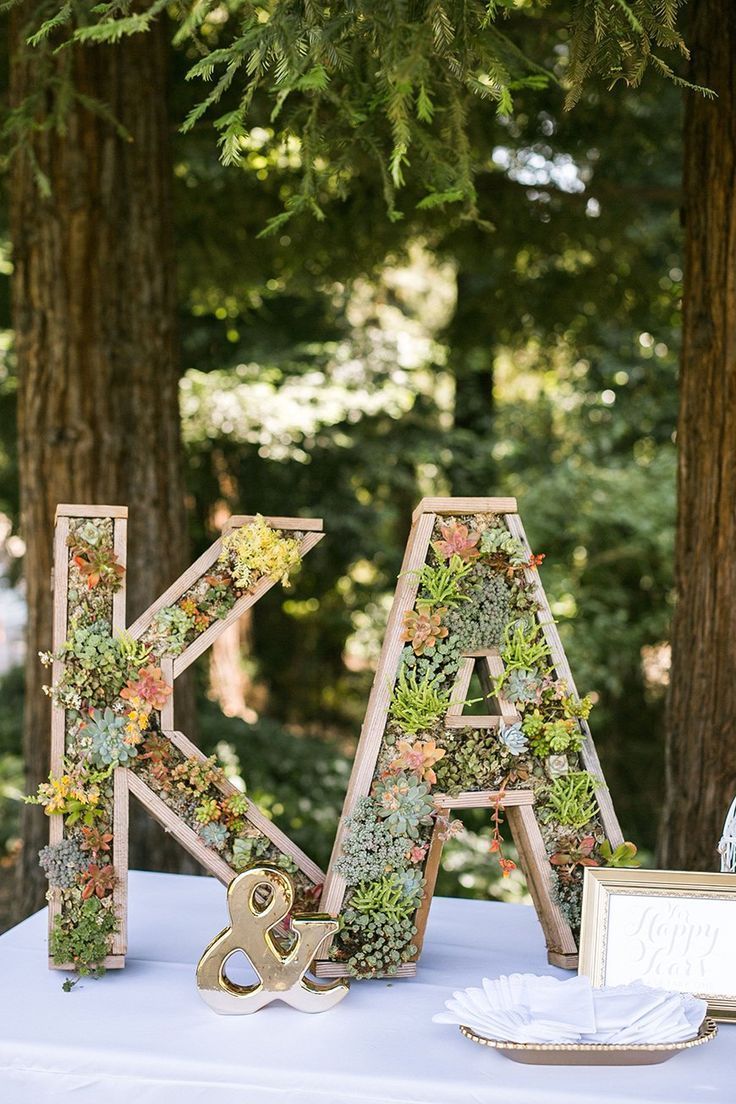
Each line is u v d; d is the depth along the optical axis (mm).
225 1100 1587
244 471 7793
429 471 8961
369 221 4691
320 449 7895
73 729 2023
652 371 7586
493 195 4715
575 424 8203
